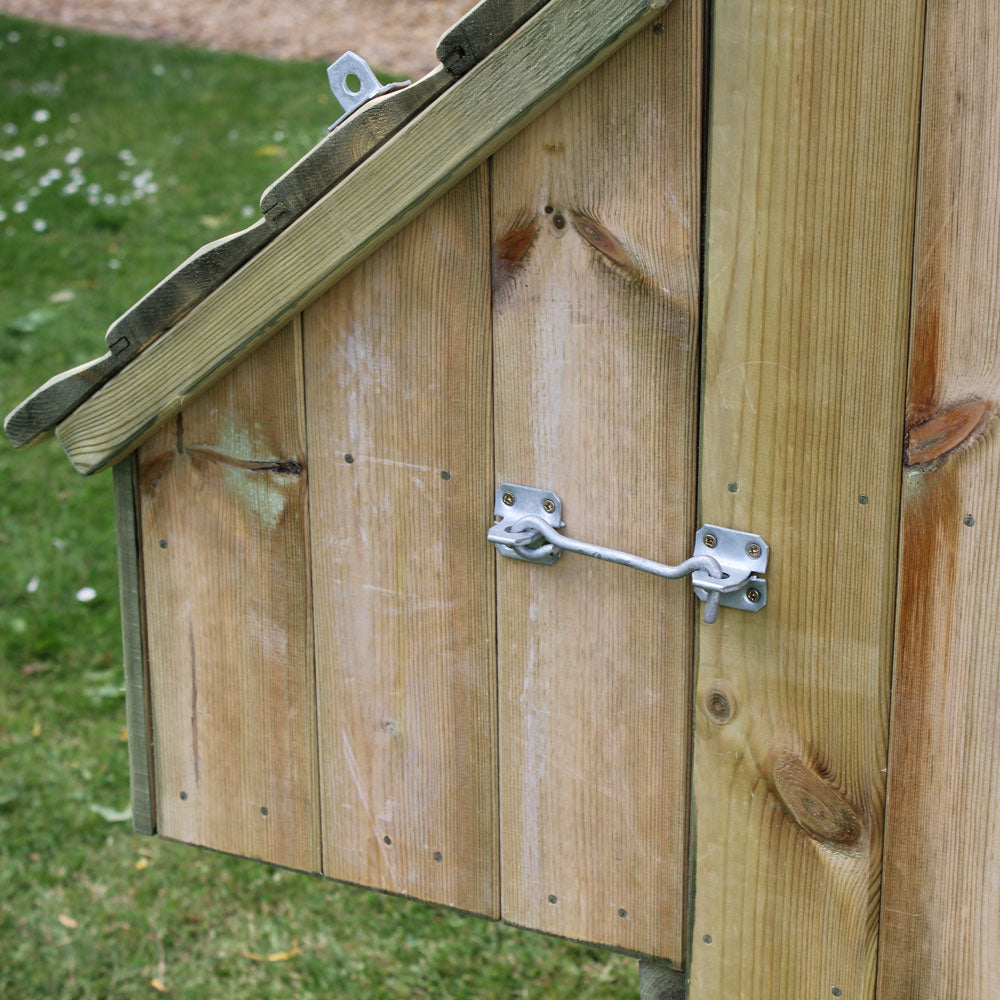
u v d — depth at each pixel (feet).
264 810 5.42
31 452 14.82
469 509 4.64
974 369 3.75
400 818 5.16
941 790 4.11
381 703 5.04
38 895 9.39
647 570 4.18
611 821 4.76
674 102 3.92
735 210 3.91
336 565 4.94
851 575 4.06
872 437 3.92
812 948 4.45
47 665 11.68
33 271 18.69
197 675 5.36
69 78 25.70
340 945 8.96
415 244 4.42
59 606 12.42
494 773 4.92
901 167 3.68
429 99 4.11
